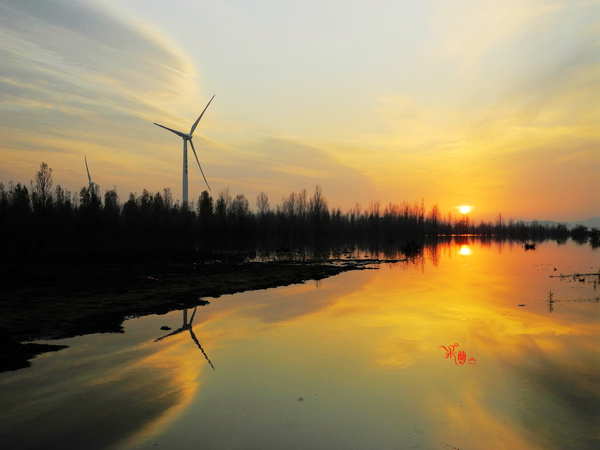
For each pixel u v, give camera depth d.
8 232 65.88
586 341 13.80
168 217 89.44
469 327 15.73
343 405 8.91
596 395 9.45
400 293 24.25
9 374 10.64
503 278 31.48
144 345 13.35
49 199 72.12
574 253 63.03
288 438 7.48
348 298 22.52
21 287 24.50
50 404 8.87
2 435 7.52
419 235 151.12
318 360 11.93
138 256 49.56
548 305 20.17
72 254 50.94
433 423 8.10
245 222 103.69
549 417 8.37
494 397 9.34
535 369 11.16
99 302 20.25
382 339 14.10
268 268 38.47
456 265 43.03
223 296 23.20
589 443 7.36
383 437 7.54
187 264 41.12
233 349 12.98
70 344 13.39
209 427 7.90
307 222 120.12
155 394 9.45
